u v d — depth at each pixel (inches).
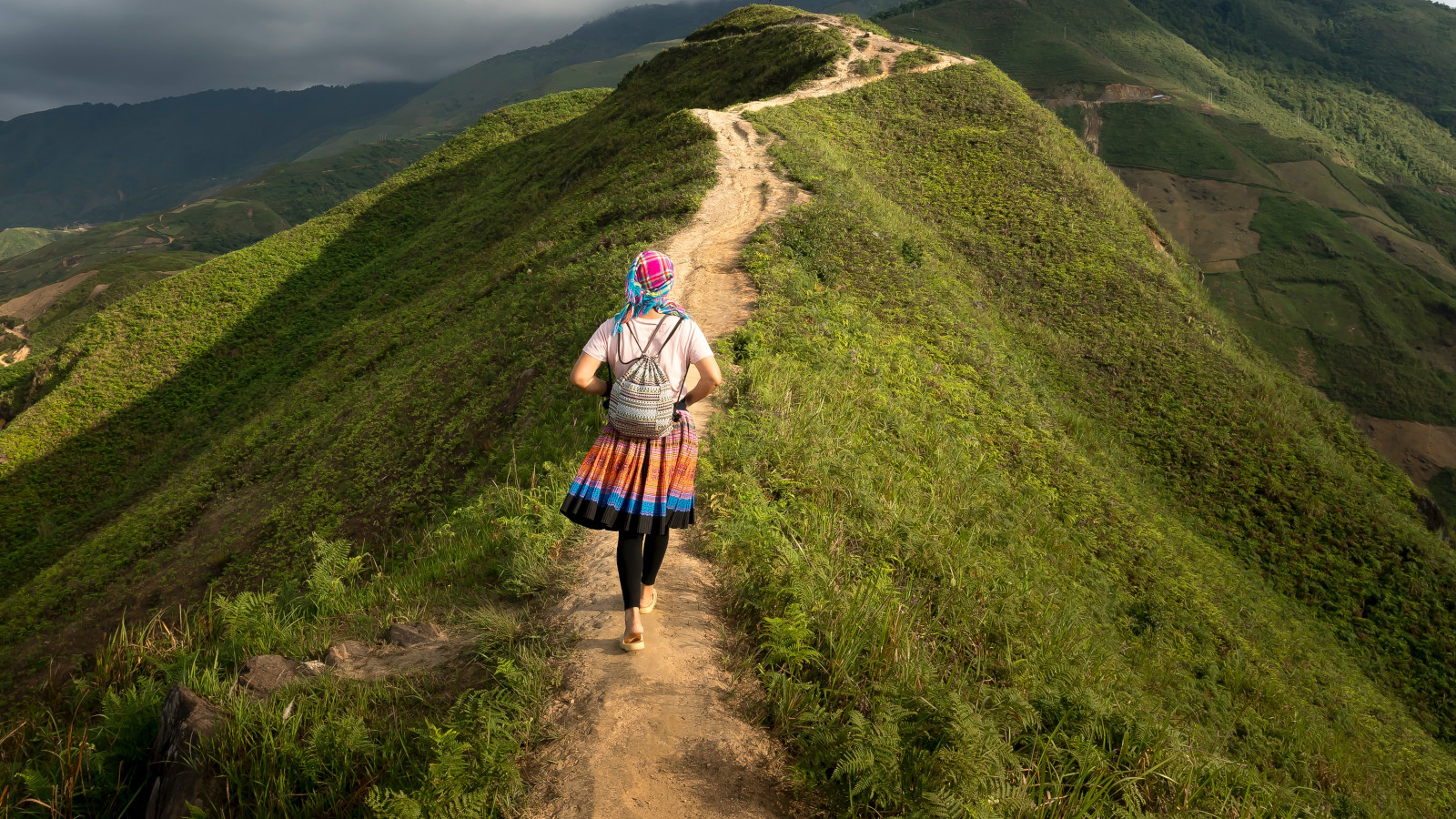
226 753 123.0
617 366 131.3
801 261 647.8
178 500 919.0
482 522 267.6
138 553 834.2
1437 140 6978.4
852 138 1321.4
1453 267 4256.9
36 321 5433.1
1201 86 7091.5
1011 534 362.3
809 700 132.1
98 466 1560.0
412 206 2315.5
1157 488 736.3
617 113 2001.7
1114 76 6353.3
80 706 181.2
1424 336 3435.0
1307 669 443.5
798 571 177.0
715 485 229.0
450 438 600.1
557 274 791.7
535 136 2468.0
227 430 1449.3
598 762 117.7
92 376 1706.4
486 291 1034.1
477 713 124.9
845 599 171.0
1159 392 876.0
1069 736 142.3
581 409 423.2
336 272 2053.4
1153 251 1220.5
